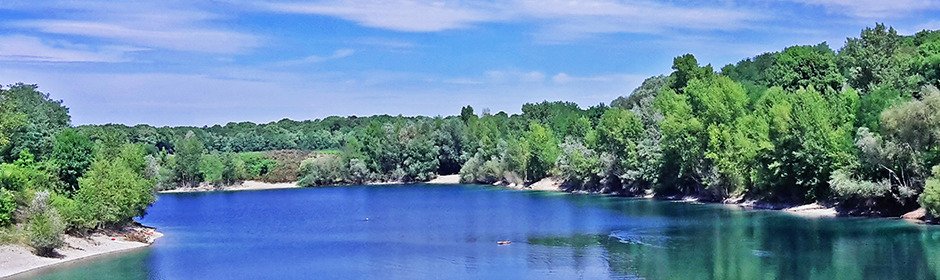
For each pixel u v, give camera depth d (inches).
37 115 4712.1
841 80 6333.7
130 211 3959.2
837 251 2970.0
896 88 4995.1
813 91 4886.8
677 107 5787.4
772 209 4768.7
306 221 4972.9
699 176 5738.2
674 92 6884.8
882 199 4065.0
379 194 7770.7
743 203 5191.9
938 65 4963.1
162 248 3636.8
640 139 6471.5
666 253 3090.6
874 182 4030.5
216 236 4168.3
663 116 6397.6
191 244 3794.3
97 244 3597.4
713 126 5423.2
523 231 3986.2
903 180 3932.1
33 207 3272.6
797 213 4439.0
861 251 2947.8
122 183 3880.4
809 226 3764.8
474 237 3799.2
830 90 5895.7
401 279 2721.5
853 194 4101.9
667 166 6013.8
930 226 3550.7
